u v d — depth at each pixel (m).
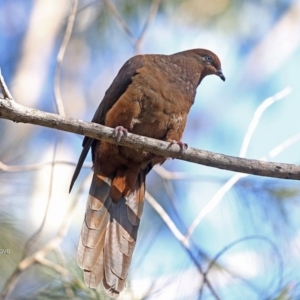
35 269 10.94
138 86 10.91
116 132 9.60
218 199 11.02
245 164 9.57
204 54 12.60
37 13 16.30
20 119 9.02
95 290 9.82
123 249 10.75
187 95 11.41
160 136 11.16
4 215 11.23
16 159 11.66
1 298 9.68
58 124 9.22
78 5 16.66
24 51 15.95
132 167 11.03
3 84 8.86
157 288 9.66
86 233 10.76
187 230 11.01
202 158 9.72
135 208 11.11
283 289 9.59
